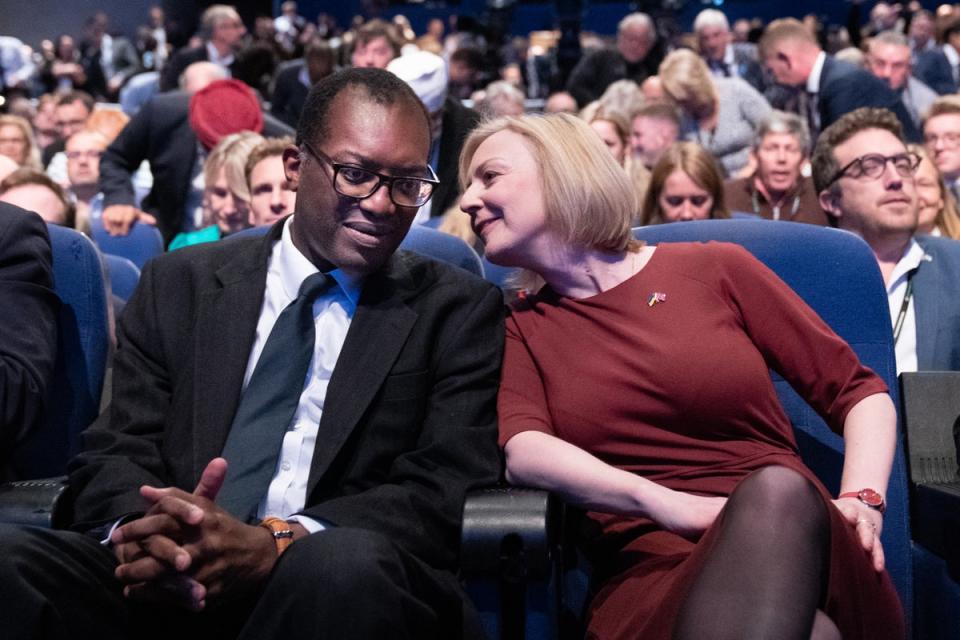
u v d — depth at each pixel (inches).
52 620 56.7
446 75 156.6
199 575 57.3
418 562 59.4
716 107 207.8
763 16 534.6
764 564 53.5
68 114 277.0
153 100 185.6
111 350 86.3
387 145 66.0
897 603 63.5
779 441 69.4
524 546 60.9
